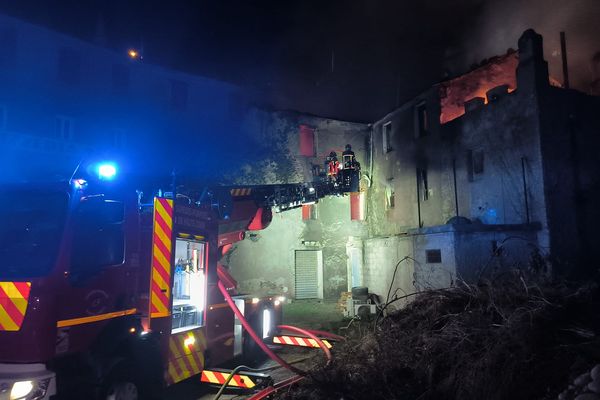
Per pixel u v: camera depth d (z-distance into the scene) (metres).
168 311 5.48
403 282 13.99
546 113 11.24
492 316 5.11
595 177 11.50
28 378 3.70
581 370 3.79
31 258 4.09
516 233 10.90
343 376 5.21
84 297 4.32
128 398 4.70
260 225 9.39
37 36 15.19
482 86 15.07
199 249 6.69
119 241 4.89
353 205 20.52
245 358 7.97
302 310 16.22
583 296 5.27
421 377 4.80
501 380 4.00
